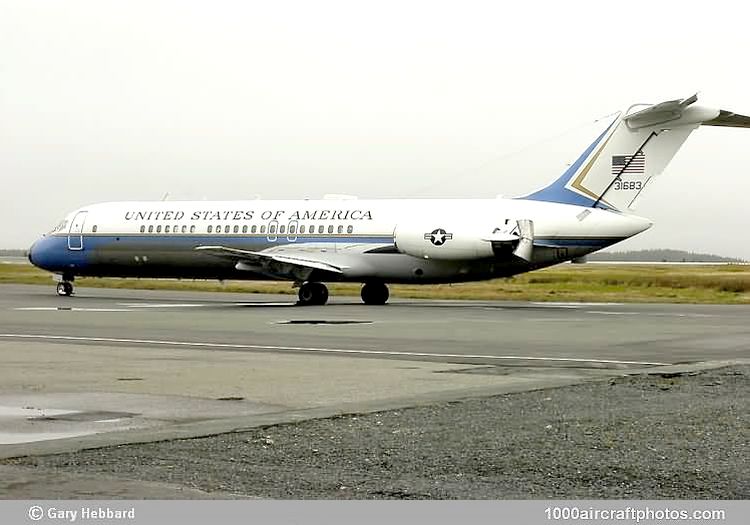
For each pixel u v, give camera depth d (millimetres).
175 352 25484
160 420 14789
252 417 14828
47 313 42125
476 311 46062
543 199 47625
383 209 50469
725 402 16297
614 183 46438
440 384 19078
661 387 18250
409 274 49688
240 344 27828
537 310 47438
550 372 21266
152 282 90312
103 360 23406
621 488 10352
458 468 11281
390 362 23188
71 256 57906
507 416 14836
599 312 45750
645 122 45781
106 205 58094
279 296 62938
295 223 52156
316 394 17625
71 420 14758
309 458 11797
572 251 47031
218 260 54156
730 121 45281
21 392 17812
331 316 40938
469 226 47531
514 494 10109
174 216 55375
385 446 12500
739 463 11500
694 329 34469
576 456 11898
